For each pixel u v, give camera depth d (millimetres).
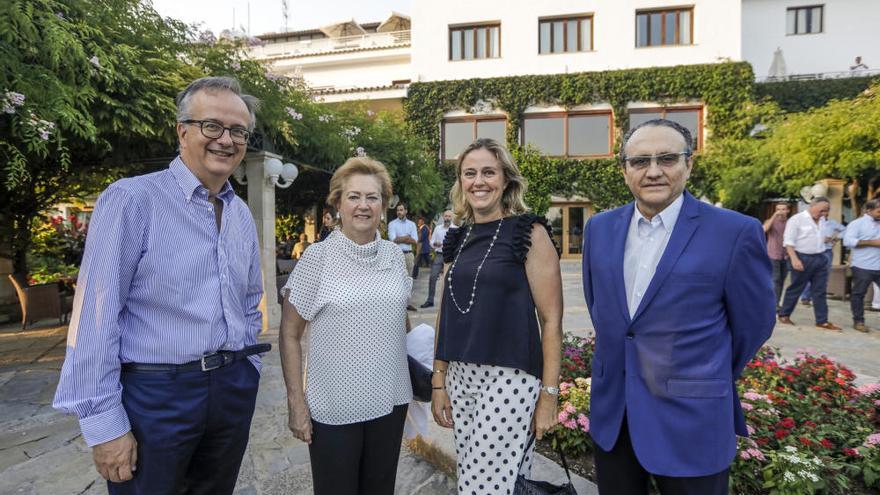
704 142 15570
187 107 1531
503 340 1711
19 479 2625
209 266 1529
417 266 9602
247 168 6496
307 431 1794
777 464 2170
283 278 7758
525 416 1714
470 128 17406
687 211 1541
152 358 1438
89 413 1312
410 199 12258
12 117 3461
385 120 12555
